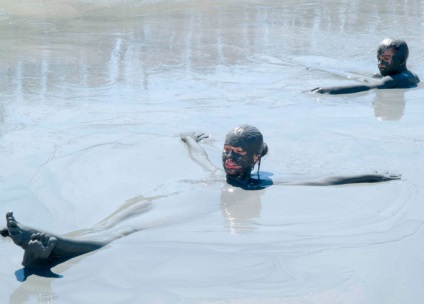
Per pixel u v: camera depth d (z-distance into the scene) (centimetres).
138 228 608
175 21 1467
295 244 586
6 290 514
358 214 640
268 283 528
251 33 1381
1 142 800
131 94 991
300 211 645
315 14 1578
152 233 601
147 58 1181
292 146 805
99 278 532
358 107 959
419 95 1021
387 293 513
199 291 517
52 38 1296
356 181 708
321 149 797
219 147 802
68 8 1545
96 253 566
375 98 1002
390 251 574
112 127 857
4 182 695
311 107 954
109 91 1002
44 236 541
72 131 841
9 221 531
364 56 1231
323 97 1000
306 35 1374
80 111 914
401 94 1024
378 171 725
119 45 1258
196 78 1076
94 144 798
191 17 1511
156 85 1037
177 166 741
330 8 1650
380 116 921
